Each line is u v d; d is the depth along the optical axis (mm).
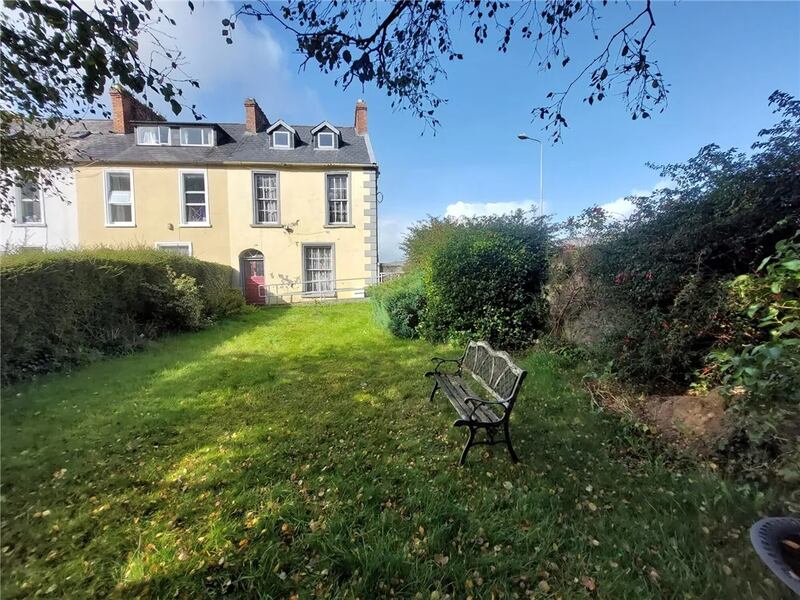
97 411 3977
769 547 1722
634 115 3324
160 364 5828
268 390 4656
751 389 2662
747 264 3498
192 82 3010
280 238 15328
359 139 16938
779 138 3088
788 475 2236
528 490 2545
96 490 2611
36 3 2232
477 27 3311
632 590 1773
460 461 2895
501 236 6734
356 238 15711
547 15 3148
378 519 2266
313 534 2139
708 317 3422
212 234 14891
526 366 5234
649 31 2949
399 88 3531
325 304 14266
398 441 3301
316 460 2994
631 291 4062
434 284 6922
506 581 1843
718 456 2732
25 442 3262
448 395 3645
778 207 3209
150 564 1973
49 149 5438
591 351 4902
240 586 1854
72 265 5852
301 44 2969
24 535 2172
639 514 2287
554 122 3625
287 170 15219
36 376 4953
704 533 2088
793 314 2795
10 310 4711
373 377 5145
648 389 3883
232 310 11500
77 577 1904
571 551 2010
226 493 2557
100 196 14211
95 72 2547
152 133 14914
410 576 1862
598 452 3041
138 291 7895
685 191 3811
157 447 3221
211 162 14664
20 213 14008
